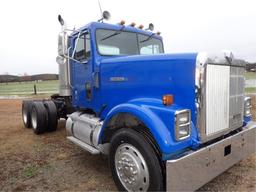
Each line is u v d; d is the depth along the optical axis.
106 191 3.32
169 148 2.63
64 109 6.57
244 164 4.07
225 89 3.18
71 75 5.15
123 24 4.50
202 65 2.83
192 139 2.85
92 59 4.24
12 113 10.96
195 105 2.88
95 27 4.20
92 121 4.18
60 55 4.47
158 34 5.16
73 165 4.25
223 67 3.12
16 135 6.46
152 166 2.77
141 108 2.98
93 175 3.83
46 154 4.84
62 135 6.31
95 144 3.91
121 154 3.15
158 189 2.77
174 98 3.06
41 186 3.50
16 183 3.60
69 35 4.84
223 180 3.51
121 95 3.78
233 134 3.44
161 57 3.22
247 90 16.20
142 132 2.96
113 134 3.44
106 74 4.00
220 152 2.98
